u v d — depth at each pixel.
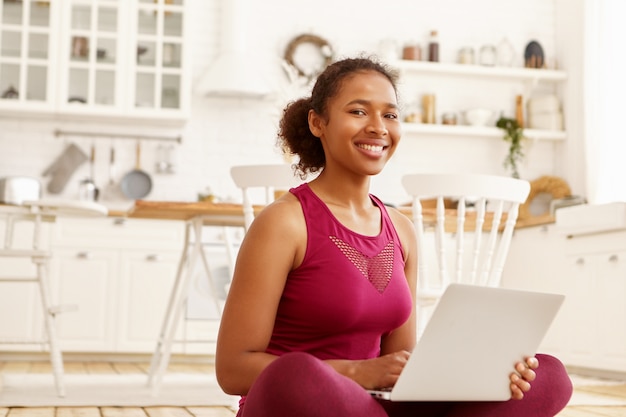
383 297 1.68
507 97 7.23
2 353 6.03
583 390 4.63
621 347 5.16
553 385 1.69
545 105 7.09
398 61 6.89
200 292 6.16
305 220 1.66
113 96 6.39
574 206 5.60
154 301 6.15
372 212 1.77
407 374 1.50
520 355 1.65
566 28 7.15
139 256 6.16
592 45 6.60
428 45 7.10
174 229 6.22
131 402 3.71
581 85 6.91
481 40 7.24
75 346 6.05
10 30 6.29
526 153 7.16
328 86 1.72
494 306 1.51
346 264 1.65
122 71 6.41
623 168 6.31
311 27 6.99
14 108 6.25
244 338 1.59
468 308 1.47
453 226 4.30
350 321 1.65
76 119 6.62
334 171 1.73
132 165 6.72
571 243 5.72
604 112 6.43
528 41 7.29
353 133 1.67
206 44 6.82
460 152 7.14
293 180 3.58
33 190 5.29
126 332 6.12
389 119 1.71
